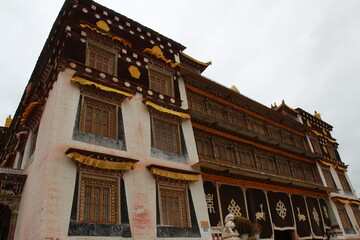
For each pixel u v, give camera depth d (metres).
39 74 19.91
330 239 26.91
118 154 14.76
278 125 29.92
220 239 16.19
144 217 13.98
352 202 32.47
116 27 19.72
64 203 11.91
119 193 13.66
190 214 15.94
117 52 18.47
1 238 16.30
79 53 16.36
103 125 15.38
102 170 13.61
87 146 13.93
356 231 30.53
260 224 20.66
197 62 25.14
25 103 22.38
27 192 14.20
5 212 16.30
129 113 16.58
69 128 13.79
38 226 11.13
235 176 21.02
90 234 11.96
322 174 31.64
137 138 16.09
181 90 21.09
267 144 26.25
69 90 14.77
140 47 20.34
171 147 17.81
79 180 12.74
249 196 21.20
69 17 17.25
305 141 33.00
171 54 22.81
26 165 16.33
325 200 29.77
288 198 24.84
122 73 17.92
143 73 19.28
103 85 15.96
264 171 24.41
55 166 12.42
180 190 16.44
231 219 16.33
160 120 18.12
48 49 18.61
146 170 15.42
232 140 23.00
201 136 20.91
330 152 36.97
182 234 14.96
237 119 25.58
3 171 15.79
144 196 14.52
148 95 18.39
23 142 19.64
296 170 28.95
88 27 17.17
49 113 14.55
